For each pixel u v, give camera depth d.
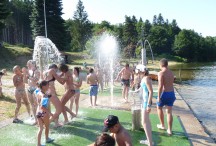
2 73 13.58
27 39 85.69
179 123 9.53
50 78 8.32
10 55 37.59
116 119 4.44
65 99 8.97
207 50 114.25
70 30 84.38
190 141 7.73
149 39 100.00
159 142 7.58
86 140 7.66
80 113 10.66
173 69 58.06
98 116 10.25
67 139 7.73
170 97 8.08
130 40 78.25
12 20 80.75
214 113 13.53
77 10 80.62
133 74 13.67
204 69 58.91
